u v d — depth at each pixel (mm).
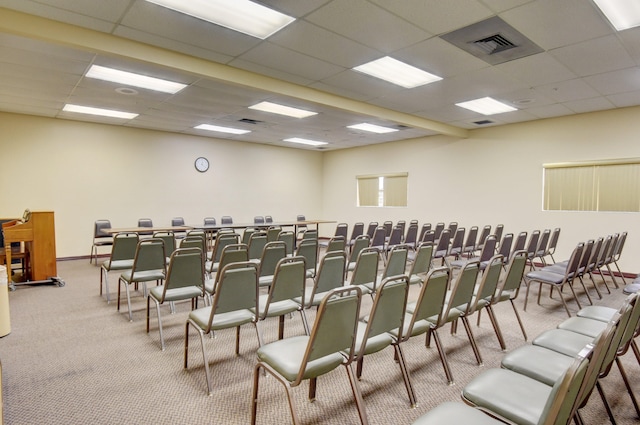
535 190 6910
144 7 2992
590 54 3820
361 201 10406
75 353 2941
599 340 1322
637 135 5777
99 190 7504
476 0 2826
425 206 8766
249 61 4137
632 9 2943
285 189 10602
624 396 2381
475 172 7797
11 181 6582
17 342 3154
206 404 2248
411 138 9008
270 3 2902
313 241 4066
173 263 2934
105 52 3492
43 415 2123
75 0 2883
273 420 2098
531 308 4195
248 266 2615
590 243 4160
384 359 2885
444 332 3445
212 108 6160
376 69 4410
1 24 3000
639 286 3557
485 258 4738
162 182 8328
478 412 1476
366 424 1904
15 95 5410
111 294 4664
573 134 6426
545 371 1789
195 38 3555
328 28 3320
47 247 5137
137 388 2424
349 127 7652
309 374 1782
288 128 7840
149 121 7242
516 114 6441
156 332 3395
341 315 1769
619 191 5973
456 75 4516
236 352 2951
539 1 2832
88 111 6449
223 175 9312
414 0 2840
